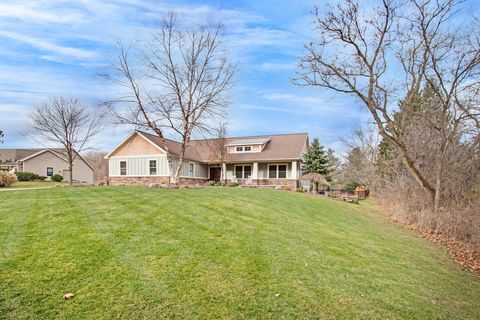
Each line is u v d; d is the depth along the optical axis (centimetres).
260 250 550
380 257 637
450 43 1202
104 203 857
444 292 497
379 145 2906
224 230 655
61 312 318
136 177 2278
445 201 1303
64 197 962
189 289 384
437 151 1352
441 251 862
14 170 3497
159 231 604
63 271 399
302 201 1318
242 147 2566
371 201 2172
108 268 418
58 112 2270
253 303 367
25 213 684
